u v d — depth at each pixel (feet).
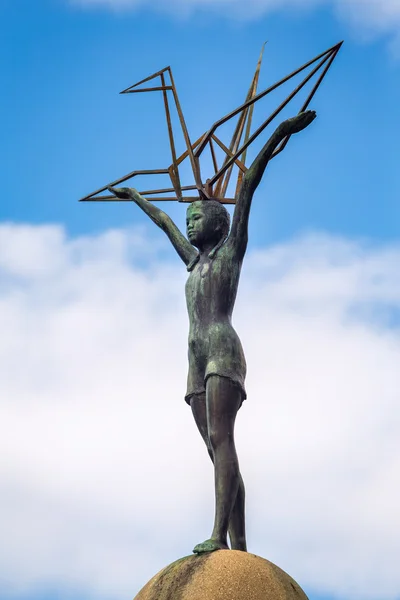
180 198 98.37
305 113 88.33
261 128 92.48
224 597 79.25
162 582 82.12
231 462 85.25
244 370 88.43
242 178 95.09
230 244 90.89
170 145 99.09
